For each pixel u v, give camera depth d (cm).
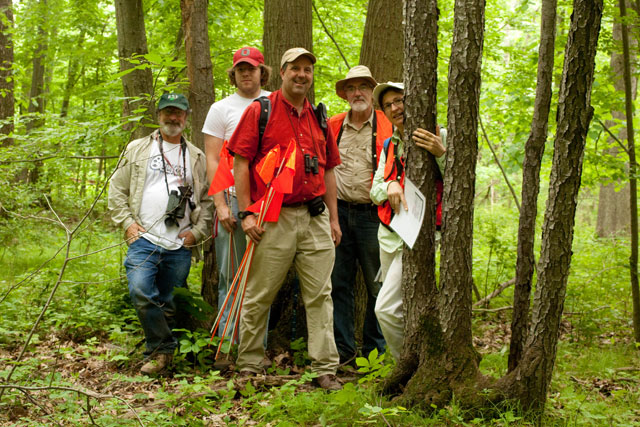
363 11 859
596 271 785
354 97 417
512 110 682
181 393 327
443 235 302
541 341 289
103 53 935
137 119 405
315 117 382
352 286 434
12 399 299
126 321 497
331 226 400
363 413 272
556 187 281
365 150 421
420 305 309
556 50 619
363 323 475
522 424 278
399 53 489
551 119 641
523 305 314
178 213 409
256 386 354
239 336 408
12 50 1090
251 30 920
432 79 303
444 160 310
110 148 550
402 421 286
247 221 365
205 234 426
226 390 340
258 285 373
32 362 344
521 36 1146
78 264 596
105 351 427
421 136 303
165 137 422
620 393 349
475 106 291
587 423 298
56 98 1441
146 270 396
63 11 1064
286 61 365
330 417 292
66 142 474
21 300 516
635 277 490
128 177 418
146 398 306
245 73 410
